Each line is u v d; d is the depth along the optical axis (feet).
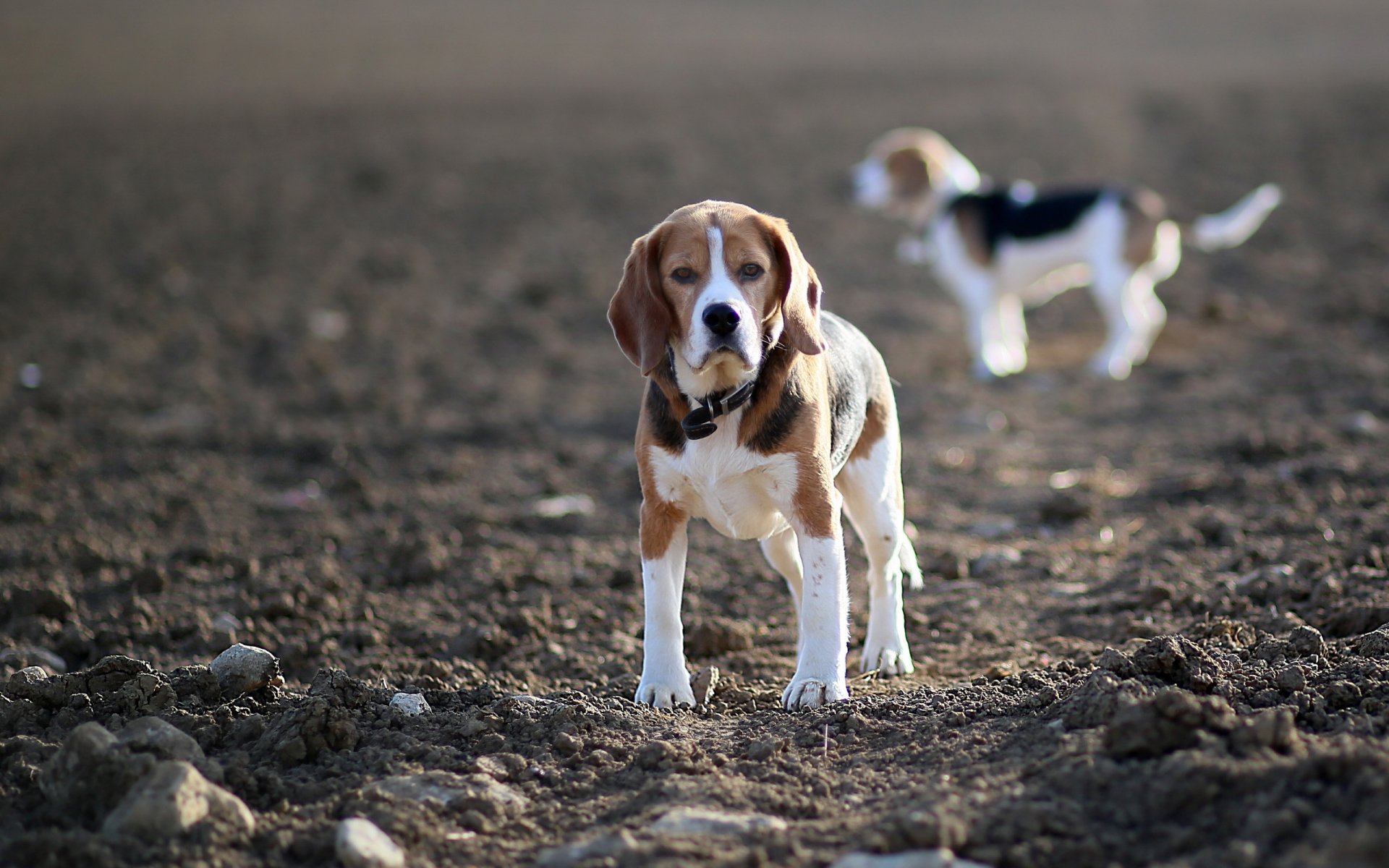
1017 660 25.72
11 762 19.30
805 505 22.03
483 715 21.18
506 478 44.27
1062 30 223.92
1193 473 39.17
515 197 103.60
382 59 197.16
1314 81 148.97
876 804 17.74
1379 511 32.58
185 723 20.51
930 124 128.77
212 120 145.28
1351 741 17.35
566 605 30.96
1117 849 15.64
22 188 110.01
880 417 25.09
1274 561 29.71
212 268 84.07
